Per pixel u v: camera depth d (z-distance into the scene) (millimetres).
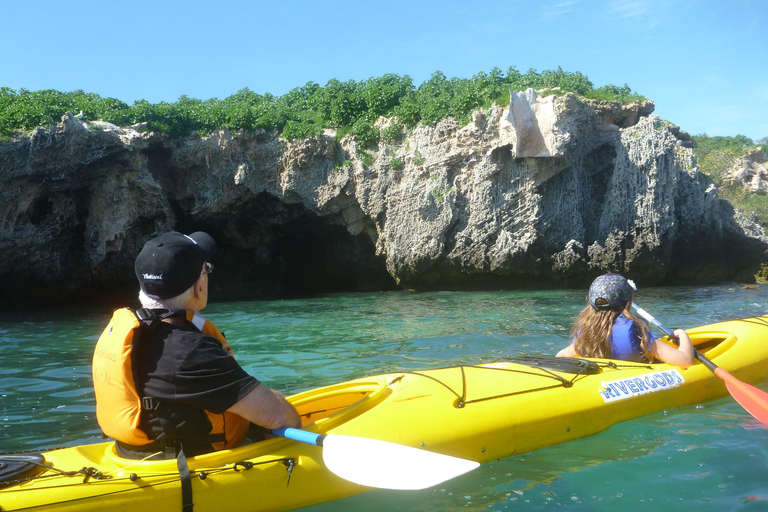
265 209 17922
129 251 16156
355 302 14148
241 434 2645
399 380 3527
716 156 33312
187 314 2512
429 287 17766
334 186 16984
